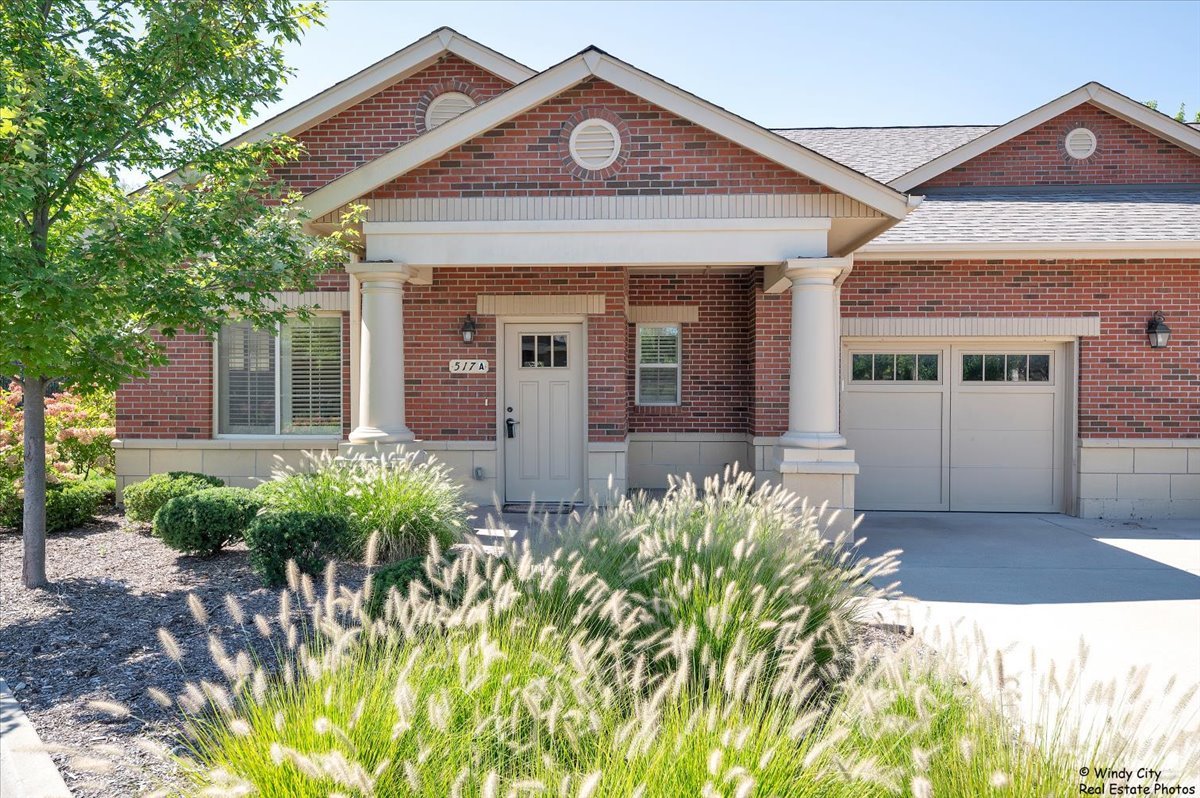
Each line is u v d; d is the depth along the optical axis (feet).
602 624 14.47
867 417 40.06
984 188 43.57
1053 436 39.52
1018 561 28.07
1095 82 42.42
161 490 29.96
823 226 28.22
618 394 37.22
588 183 28.55
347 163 37.83
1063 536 33.14
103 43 22.15
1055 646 18.56
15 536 28.84
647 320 41.75
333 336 37.78
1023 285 38.34
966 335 38.52
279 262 23.13
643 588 15.44
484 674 10.03
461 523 24.93
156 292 21.63
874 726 10.08
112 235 20.18
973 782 9.03
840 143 48.65
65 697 13.96
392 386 29.12
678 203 28.45
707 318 41.75
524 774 9.27
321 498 24.64
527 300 37.11
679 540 17.16
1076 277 38.19
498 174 28.68
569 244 28.53
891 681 11.02
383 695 9.91
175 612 18.84
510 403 38.09
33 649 16.42
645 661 14.02
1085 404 38.42
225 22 23.21
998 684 9.93
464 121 28.02
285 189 37.50
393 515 23.65
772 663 13.51
